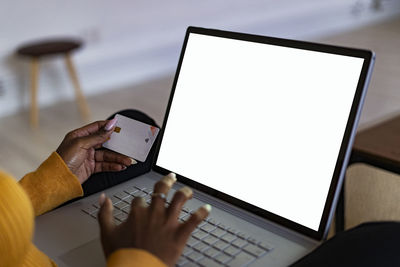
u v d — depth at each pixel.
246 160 0.76
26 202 0.56
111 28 4.07
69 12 3.77
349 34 6.04
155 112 3.47
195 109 0.85
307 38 5.88
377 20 6.89
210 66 0.84
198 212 0.55
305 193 0.69
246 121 0.77
